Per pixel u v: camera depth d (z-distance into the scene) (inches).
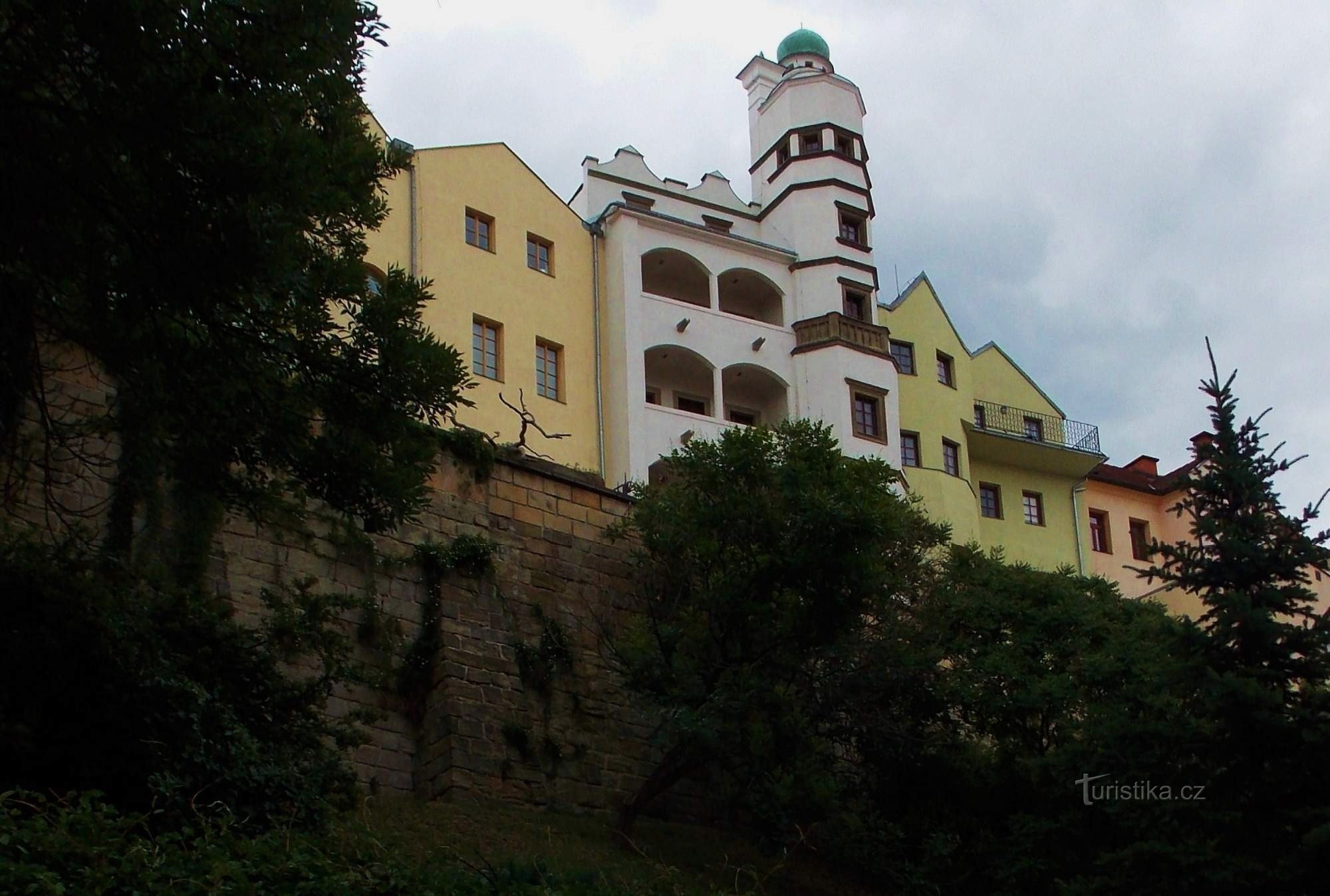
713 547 924.0
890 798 992.2
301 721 703.7
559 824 863.7
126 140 561.6
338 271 658.2
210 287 580.1
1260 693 765.9
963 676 1022.4
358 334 660.7
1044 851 933.2
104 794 551.5
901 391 1798.7
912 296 1878.7
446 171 1503.4
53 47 557.9
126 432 737.0
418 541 928.3
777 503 917.8
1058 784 932.0
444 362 663.1
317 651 816.9
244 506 692.7
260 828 592.7
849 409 1636.3
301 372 650.2
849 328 1680.6
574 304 1556.3
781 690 907.4
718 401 1598.2
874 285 1739.7
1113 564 1951.3
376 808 804.0
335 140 647.8
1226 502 844.0
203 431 655.1
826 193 1761.8
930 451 1779.0
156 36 559.5
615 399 1531.7
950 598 1061.8
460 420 1396.4
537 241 1560.0
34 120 557.0
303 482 673.0
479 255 1494.8
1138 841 797.9
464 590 925.2
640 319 1573.6
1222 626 800.9
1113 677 1002.1
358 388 652.1
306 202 595.8
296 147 579.2
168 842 517.3
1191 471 865.5
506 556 960.9
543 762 898.7
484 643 916.0
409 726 879.7
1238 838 773.3
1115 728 825.5
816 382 1644.9
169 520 807.7
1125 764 812.0
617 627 985.5
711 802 956.0
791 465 933.8
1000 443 1888.5
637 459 1494.8
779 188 1792.6
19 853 461.7
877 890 925.2
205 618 685.3
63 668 601.0
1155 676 843.4
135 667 614.2
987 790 991.0
